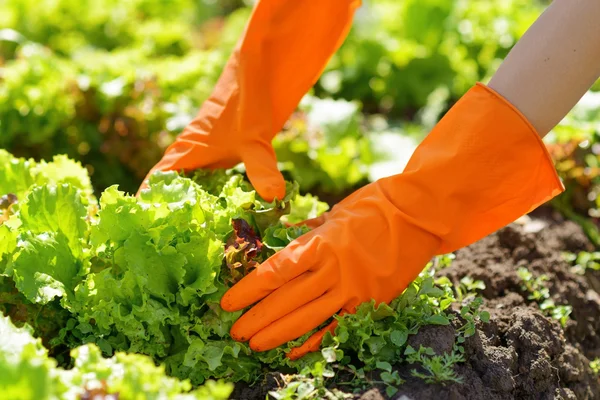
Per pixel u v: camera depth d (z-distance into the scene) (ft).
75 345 3.39
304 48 3.76
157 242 3.29
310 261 3.29
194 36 7.47
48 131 4.85
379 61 6.23
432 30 6.44
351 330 3.31
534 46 3.18
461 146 3.23
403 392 3.19
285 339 3.31
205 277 3.31
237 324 3.33
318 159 4.79
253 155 3.61
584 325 3.99
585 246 4.45
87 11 6.72
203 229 3.33
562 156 4.62
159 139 4.85
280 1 3.67
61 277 3.37
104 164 4.98
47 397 2.71
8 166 3.79
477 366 3.37
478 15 6.36
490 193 3.27
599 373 3.86
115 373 2.91
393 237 3.28
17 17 6.47
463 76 6.11
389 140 5.14
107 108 4.88
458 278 3.92
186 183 3.43
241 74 3.68
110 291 3.30
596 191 4.68
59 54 6.43
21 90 4.83
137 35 6.69
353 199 3.43
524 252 4.12
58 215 3.43
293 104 3.86
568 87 3.18
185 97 5.16
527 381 3.43
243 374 3.37
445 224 3.28
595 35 3.11
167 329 3.39
